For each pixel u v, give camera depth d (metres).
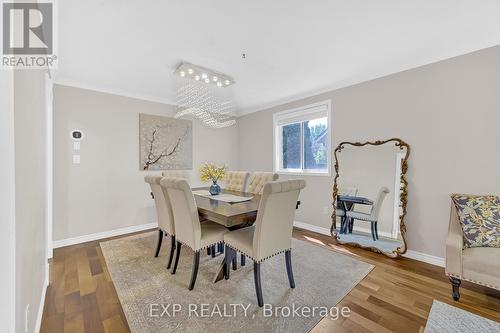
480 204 2.05
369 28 1.96
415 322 1.60
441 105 2.45
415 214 2.65
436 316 1.66
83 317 1.66
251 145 4.86
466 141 2.30
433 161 2.51
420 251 2.61
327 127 3.54
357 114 3.17
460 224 2.05
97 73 2.91
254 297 1.91
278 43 2.20
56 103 3.06
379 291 1.99
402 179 2.70
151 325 1.57
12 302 0.85
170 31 1.98
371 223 2.96
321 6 1.68
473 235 1.96
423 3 1.65
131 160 3.71
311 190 3.77
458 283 1.86
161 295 1.93
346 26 1.93
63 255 2.77
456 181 2.37
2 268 0.82
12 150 0.85
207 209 2.10
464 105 2.31
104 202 3.45
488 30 1.98
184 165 4.33
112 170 3.52
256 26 1.92
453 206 2.19
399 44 2.22
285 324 1.59
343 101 3.33
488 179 2.19
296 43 2.20
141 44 2.20
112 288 2.04
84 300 1.86
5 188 0.82
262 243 1.83
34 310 1.41
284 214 1.94
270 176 3.10
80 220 3.25
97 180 3.39
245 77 3.04
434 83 2.50
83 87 3.26
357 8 1.70
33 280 1.38
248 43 2.19
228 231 2.28
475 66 2.25
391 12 1.75
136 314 1.68
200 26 1.92
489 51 2.18
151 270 2.37
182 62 2.59
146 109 3.87
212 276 2.26
